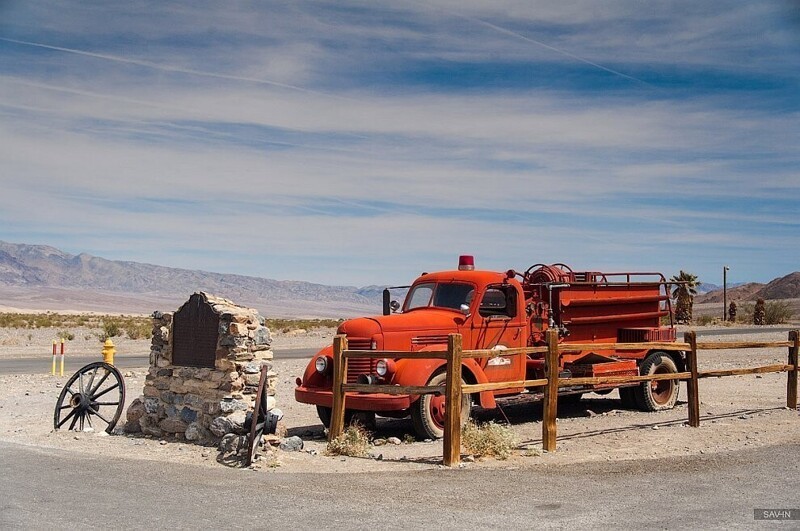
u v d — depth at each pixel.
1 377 23.03
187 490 8.52
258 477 9.24
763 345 14.81
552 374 11.25
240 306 12.26
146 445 11.65
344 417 12.66
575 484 8.78
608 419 14.93
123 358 32.16
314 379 13.25
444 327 13.34
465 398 12.98
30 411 16.03
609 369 15.45
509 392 14.09
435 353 10.42
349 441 11.34
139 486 8.70
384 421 15.16
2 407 16.67
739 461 10.02
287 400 18.41
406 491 8.47
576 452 11.04
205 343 12.04
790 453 10.54
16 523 7.13
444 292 14.27
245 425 11.15
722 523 7.13
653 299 16.81
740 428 12.99
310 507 7.75
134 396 18.44
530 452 10.84
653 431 13.02
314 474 9.45
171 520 7.25
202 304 12.16
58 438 12.26
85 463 10.07
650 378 13.02
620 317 16.30
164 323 12.71
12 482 8.88
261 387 10.45
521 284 14.91
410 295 14.72
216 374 11.70
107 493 8.35
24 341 45.16
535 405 17.34
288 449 11.16
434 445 12.05
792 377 15.50
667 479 9.00
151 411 12.57
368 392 11.37
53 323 73.12
